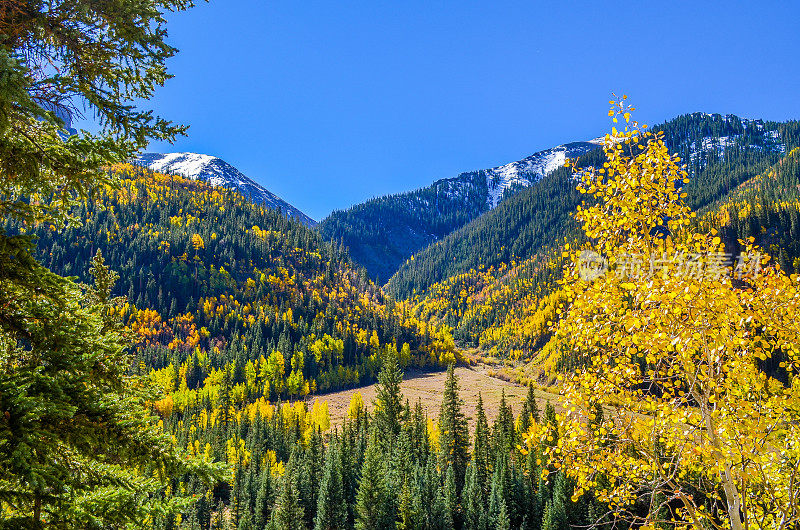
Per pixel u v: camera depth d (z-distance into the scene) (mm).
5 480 5609
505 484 50938
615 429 9711
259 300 195250
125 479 6973
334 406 132500
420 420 74188
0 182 6281
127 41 6688
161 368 135000
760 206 174250
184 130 6941
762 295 8633
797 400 9031
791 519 8930
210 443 81500
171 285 186875
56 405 5500
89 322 6676
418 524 47125
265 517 59219
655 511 9625
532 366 167500
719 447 8547
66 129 5957
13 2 5906
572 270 9859
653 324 8992
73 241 185500
